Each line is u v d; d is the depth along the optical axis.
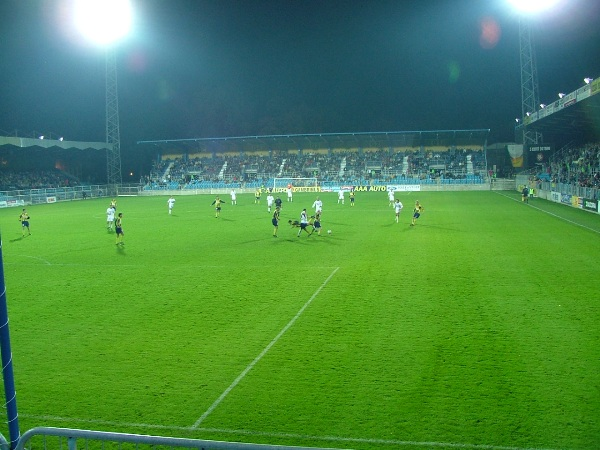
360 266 21.92
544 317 14.43
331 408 9.53
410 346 12.43
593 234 30.19
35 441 8.85
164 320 15.11
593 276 19.25
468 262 22.22
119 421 9.32
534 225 34.62
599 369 10.88
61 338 13.79
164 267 22.91
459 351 12.02
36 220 45.78
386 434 8.62
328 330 13.79
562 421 8.85
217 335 13.69
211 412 9.54
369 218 40.59
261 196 72.81
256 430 8.88
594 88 41.56
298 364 11.59
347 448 8.25
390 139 87.62
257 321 14.77
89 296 18.16
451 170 83.12
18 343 13.45
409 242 28.11
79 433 5.98
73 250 28.28
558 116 59.03
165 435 8.79
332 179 84.38
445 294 17.06
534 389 10.02
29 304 17.28
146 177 93.44
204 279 20.31
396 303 16.16
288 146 92.19
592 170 54.12
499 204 51.88
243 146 93.88
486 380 10.47
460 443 8.30
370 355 11.96
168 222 41.09
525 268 20.86
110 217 36.91
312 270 21.39
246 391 10.34
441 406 9.47
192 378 11.04
